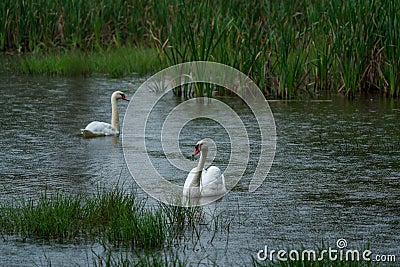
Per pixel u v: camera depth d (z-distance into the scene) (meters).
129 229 10.90
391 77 22.03
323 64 23.16
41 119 19.20
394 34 21.92
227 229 11.41
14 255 10.36
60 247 10.67
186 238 11.06
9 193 12.98
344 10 22.59
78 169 14.62
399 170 14.44
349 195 12.97
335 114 19.75
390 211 12.17
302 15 25.16
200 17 23.06
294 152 15.86
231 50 22.84
